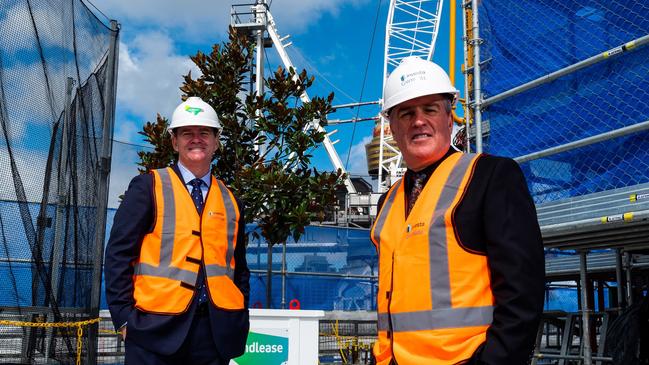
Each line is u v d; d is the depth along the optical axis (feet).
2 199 16.84
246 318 12.94
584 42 18.19
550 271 30.19
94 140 21.90
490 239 6.86
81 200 20.51
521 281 6.55
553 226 18.44
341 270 47.06
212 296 12.14
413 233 7.39
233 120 26.04
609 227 17.26
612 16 17.42
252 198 24.80
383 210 8.54
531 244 6.74
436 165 7.86
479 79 21.53
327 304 45.39
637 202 16.01
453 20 35.55
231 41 28.09
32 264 17.63
